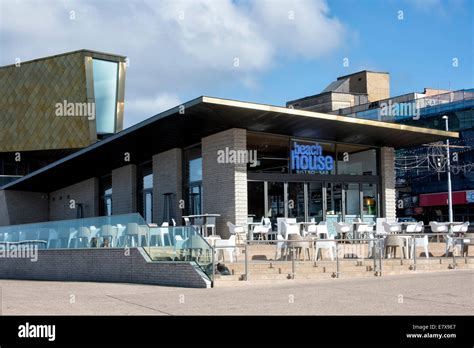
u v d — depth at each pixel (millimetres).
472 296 11969
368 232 21672
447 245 20109
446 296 11992
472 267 18984
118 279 17812
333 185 24797
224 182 22422
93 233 19562
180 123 21078
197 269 15109
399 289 13094
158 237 16672
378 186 26125
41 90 49219
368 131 23219
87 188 33656
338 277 16406
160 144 24828
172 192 25531
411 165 53969
